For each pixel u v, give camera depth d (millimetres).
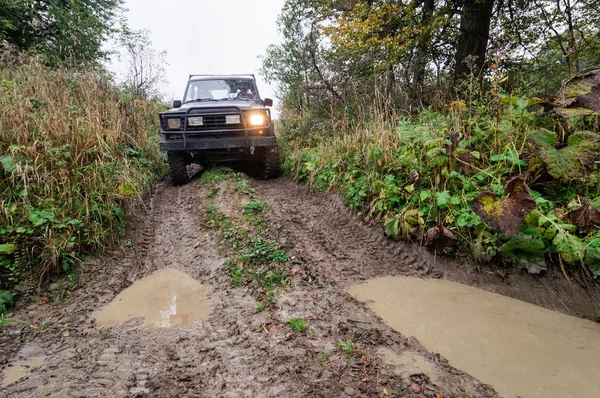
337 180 5156
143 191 5129
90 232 3547
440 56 7863
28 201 3428
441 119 4570
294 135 8109
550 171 2869
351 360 2012
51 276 3113
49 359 2115
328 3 10164
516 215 2629
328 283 3010
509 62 7445
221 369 1948
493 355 2078
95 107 5668
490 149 3615
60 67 6586
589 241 2662
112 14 12117
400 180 4070
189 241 3973
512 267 2936
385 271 3312
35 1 9281
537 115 3439
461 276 3104
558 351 2102
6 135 3945
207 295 2910
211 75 7195
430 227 3473
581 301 2547
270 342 2189
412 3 7320
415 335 2295
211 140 5602
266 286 2930
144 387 1812
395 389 1774
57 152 3963
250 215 4328
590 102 2920
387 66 6621
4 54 6117
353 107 6660
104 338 2336
